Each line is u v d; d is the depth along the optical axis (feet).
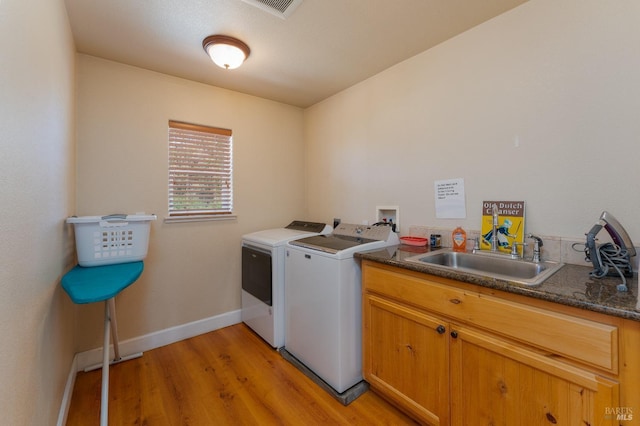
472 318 3.90
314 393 5.66
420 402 4.59
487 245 5.46
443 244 6.19
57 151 4.37
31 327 3.13
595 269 3.81
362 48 6.34
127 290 7.05
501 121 5.28
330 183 9.18
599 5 4.22
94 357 6.56
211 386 5.85
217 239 8.39
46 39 3.63
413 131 6.75
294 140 9.99
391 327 5.04
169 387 5.82
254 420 4.96
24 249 2.89
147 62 6.84
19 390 2.75
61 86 4.61
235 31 5.65
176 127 7.62
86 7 4.91
